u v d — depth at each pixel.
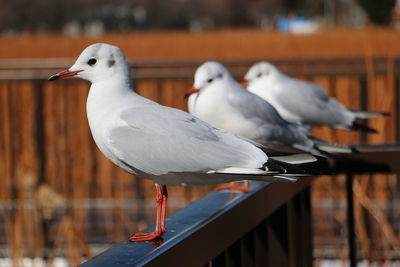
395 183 10.73
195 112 6.43
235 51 19.39
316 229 9.30
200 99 6.34
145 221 10.40
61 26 65.81
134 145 4.08
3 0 62.53
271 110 6.38
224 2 78.62
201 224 3.76
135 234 3.73
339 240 9.16
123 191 10.85
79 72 4.27
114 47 4.29
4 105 10.52
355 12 49.72
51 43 21.70
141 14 72.50
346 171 5.55
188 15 77.00
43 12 64.88
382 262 8.14
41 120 10.95
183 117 4.14
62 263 8.45
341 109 8.22
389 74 10.56
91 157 10.87
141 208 10.93
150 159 4.07
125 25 70.25
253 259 4.52
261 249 4.73
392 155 5.52
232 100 6.27
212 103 6.28
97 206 10.71
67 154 10.77
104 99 4.25
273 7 78.75
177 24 76.06
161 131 4.09
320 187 10.13
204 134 4.08
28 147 10.52
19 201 8.82
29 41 22.11
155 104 4.26
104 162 10.80
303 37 19.42
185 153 4.02
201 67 6.43
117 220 9.66
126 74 4.30
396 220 10.07
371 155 5.53
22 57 21.09
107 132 4.16
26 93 10.77
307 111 7.95
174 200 10.16
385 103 10.48
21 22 63.53
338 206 10.32
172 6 75.62
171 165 4.05
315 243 9.09
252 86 8.10
